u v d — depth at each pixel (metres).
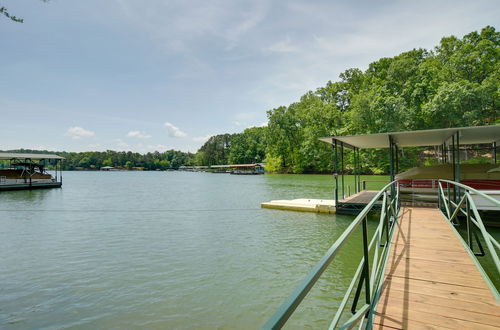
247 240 10.23
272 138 70.25
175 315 5.21
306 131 57.97
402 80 45.50
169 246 9.66
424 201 11.62
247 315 5.19
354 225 2.14
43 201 23.45
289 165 70.94
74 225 13.64
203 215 16.00
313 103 61.38
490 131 11.10
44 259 8.43
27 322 5.05
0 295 6.07
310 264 7.63
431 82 40.06
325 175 56.06
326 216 13.96
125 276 7.03
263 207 17.55
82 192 31.94
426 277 3.90
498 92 36.22
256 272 7.14
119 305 5.58
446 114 36.28
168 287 6.36
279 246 9.34
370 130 42.84
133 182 54.72
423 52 53.16
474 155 22.09
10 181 33.66
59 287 6.44
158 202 22.45
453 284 3.68
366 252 2.81
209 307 5.46
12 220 15.09
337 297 5.62
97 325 4.93
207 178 70.56
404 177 13.78
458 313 2.97
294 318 4.91
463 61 41.81
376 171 43.84
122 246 9.75
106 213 17.19
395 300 3.28
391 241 5.54
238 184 43.53
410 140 13.94
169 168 166.25
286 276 6.87
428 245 5.27
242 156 107.75
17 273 7.30
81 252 9.11
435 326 2.74
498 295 3.23
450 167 13.07
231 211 17.09
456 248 5.08
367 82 53.88
